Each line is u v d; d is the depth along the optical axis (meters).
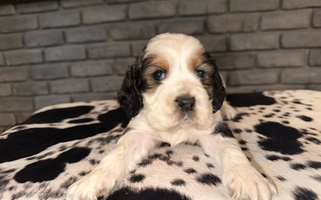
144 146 0.45
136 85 0.48
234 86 0.94
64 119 0.65
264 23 0.85
